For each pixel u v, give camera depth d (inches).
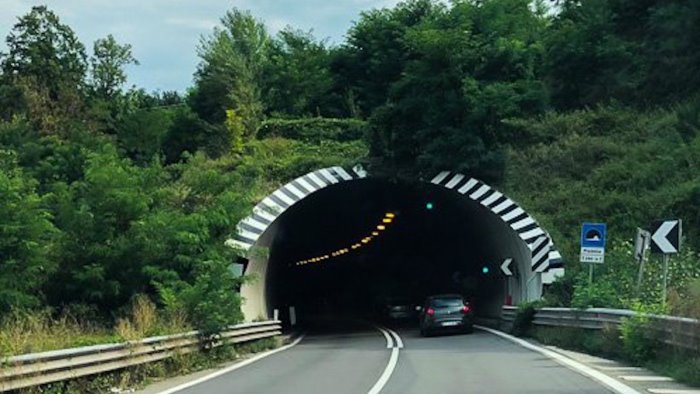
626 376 552.7
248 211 1088.2
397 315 1824.6
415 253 2219.5
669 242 682.2
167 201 1080.8
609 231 1279.5
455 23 2110.0
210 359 804.6
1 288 764.6
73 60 2488.9
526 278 1253.7
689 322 529.3
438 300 1244.5
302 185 1341.0
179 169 1690.5
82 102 2172.7
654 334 604.4
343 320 2108.8
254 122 2048.5
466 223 1601.9
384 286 2440.9
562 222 1347.2
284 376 648.4
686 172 1358.3
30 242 789.2
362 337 1288.1
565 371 601.0
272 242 1398.9
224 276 922.1
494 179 1451.8
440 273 2153.1
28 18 2357.3
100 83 2758.4
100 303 925.8
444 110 1412.4
